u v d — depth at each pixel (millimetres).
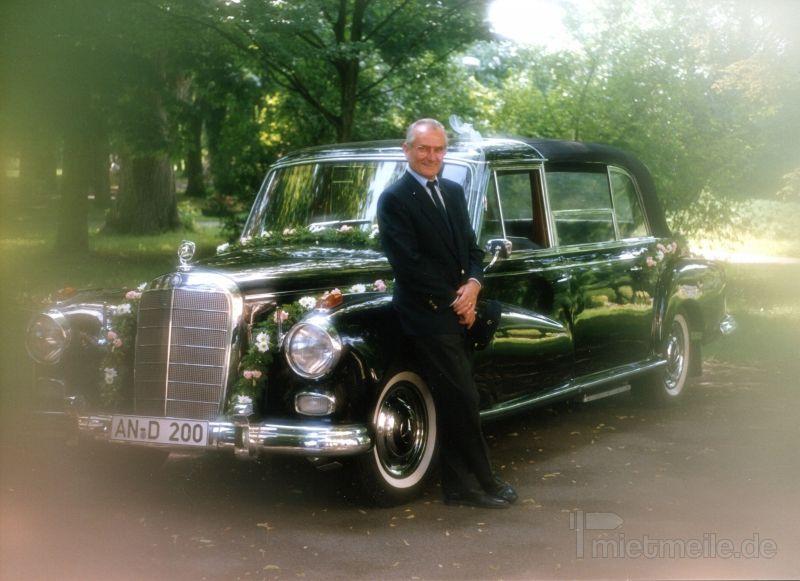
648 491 5344
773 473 5719
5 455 5883
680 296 7621
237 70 15453
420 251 4938
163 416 4957
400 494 5078
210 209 17453
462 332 4980
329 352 4684
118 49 14805
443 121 15336
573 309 6414
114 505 5039
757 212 24781
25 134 16109
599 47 13836
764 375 9031
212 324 4918
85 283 14648
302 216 6379
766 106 14320
